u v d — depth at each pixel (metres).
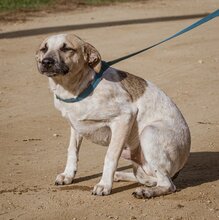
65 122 9.85
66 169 7.10
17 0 22.22
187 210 6.29
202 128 9.48
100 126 6.73
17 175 7.42
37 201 6.53
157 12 22.19
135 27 18.75
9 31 17.95
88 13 21.55
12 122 9.84
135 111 6.75
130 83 6.86
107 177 6.68
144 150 6.72
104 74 6.70
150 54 14.80
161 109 6.91
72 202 6.48
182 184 7.09
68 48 6.48
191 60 14.26
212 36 17.23
